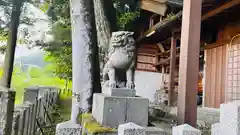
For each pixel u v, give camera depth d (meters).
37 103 6.16
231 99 8.20
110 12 6.28
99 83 4.95
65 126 2.62
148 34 10.59
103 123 3.45
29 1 10.55
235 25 8.34
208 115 7.86
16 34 9.48
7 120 3.51
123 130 2.11
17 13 9.43
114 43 4.02
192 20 4.31
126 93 3.75
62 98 12.45
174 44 10.14
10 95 3.58
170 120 5.41
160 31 10.45
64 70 11.23
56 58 11.56
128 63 3.98
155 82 14.16
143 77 14.08
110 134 3.22
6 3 9.42
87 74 4.69
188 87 4.21
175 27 9.62
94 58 4.83
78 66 4.70
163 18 9.79
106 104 3.48
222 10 6.75
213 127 2.62
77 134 2.61
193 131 2.21
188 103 4.19
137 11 9.74
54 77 14.06
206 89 9.88
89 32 4.75
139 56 14.17
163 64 13.50
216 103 9.09
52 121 7.84
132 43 4.05
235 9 7.10
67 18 9.90
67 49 10.70
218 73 9.12
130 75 4.02
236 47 8.20
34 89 6.59
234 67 8.23
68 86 14.21
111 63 4.03
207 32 10.27
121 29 9.24
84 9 4.70
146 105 3.60
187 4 4.41
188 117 4.16
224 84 8.70
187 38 4.30
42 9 10.86
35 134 5.96
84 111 4.60
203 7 7.82
